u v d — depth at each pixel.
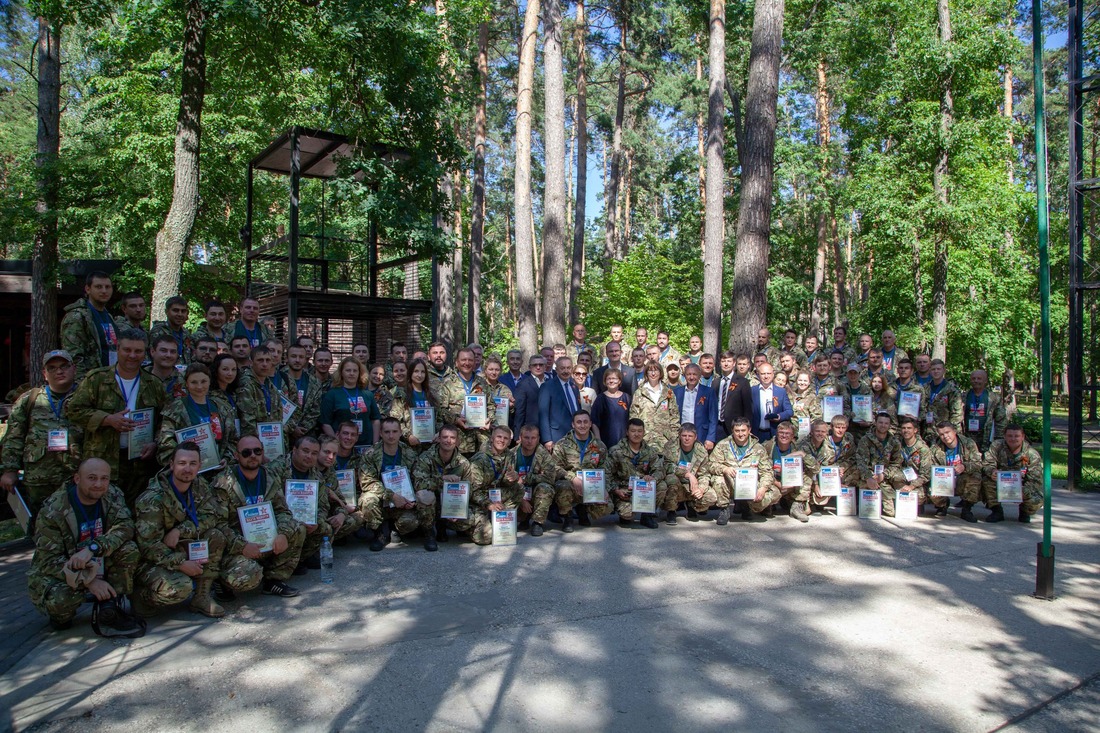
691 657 4.76
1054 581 6.52
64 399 6.07
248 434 6.82
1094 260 24.88
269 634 5.09
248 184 15.09
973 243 17.36
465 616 5.46
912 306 20.20
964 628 5.36
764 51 12.59
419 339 15.25
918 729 3.89
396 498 7.32
